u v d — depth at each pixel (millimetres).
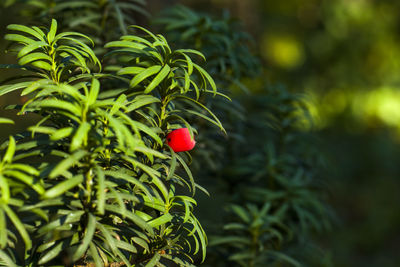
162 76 380
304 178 578
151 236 381
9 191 353
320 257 584
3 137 688
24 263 383
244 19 1427
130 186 393
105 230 365
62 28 503
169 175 380
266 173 550
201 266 536
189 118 502
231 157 574
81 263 388
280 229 550
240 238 503
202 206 896
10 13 590
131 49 400
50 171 355
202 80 399
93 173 365
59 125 382
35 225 394
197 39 527
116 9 492
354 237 1510
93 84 360
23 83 380
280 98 562
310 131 596
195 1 1462
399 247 1520
